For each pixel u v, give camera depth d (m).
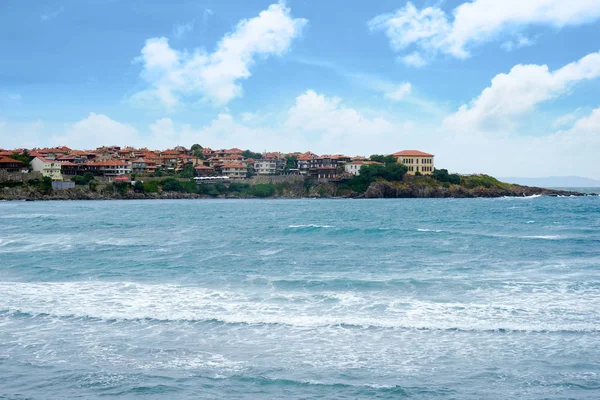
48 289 24.31
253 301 21.67
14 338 17.17
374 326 18.05
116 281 26.17
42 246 40.62
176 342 16.64
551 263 30.48
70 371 14.37
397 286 24.09
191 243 42.12
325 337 17.00
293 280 25.62
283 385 13.39
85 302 21.70
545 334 17.05
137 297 22.55
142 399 12.69
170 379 13.80
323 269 29.28
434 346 16.09
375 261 31.98
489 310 19.81
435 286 24.03
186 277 27.11
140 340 16.86
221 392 13.02
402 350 15.79
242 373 14.16
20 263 32.12
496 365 14.58
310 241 42.91
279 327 18.06
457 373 14.08
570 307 20.16
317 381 13.59
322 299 21.88
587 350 15.55
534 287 23.72
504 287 23.77
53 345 16.45
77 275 27.98
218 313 19.80
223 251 37.06
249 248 38.66
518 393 12.87
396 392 12.95
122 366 14.71
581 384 13.28
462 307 20.28
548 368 14.31
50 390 13.20
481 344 16.20
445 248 37.47
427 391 13.00
